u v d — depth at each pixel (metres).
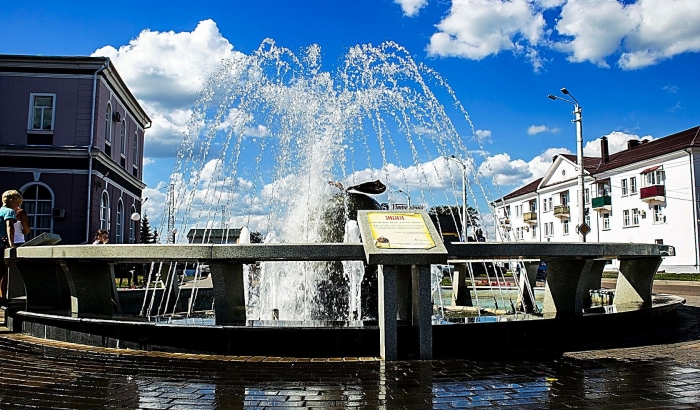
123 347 5.27
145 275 17.25
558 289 6.05
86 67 24.52
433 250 4.66
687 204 34.06
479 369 4.37
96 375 4.17
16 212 8.15
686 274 28.72
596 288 8.88
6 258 6.48
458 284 10.22
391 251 4.60
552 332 5.47
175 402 3.45
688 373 4.25
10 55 23.97
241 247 4.91
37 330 6.00
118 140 28.28
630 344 5.60
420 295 4.80
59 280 7.01
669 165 35.56
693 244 33.53
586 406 3.37
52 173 23.95
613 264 40.62
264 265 7.93
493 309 9.28
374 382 3.95
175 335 5.08
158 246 5.09
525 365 4.54
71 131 24.28
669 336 6.16
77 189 24.05
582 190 23.80
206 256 4.95
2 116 24.05
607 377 4.11
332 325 5.09
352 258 4.84
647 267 7.30
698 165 33.81
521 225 59.16
